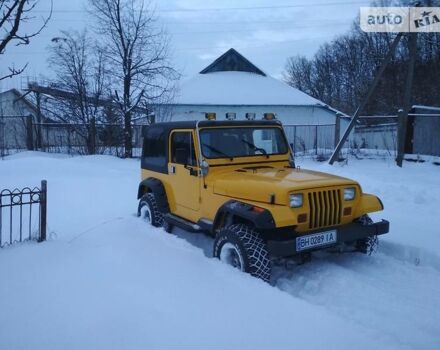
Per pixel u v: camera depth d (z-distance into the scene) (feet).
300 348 9.96
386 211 25.16
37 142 64.85
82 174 39.58
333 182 15.71
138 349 9.86
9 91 83.56
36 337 10.35
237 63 102.73
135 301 12.16
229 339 10.28
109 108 62.34
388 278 15.94
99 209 26.17
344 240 15.72
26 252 16.25
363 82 141.79
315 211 15.28
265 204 15.06
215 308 11.80
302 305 12.07
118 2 61.87
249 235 15.30
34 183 33.76
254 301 12.23
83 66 66.59
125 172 42.65
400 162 45.21
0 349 9.88
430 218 23.36
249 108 85.76
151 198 22.02
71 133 63.46
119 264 15.01
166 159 21.12
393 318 12.85
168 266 14.80
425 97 97.81
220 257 16.17
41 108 66.23
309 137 80.48
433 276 16.08
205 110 84.12
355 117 47.06
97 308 11.74
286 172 17.60
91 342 10.12
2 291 12.88
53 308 11.76
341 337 10.43
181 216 20.22
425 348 11.07
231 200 16.47
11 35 12.21
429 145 51.42
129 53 63.05
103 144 62.08
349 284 15.23
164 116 65.00
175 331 10.59
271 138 19.95
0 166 41.83
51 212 25.41
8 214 24.61
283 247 14.46
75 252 16.35
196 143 18.40
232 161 18.63
